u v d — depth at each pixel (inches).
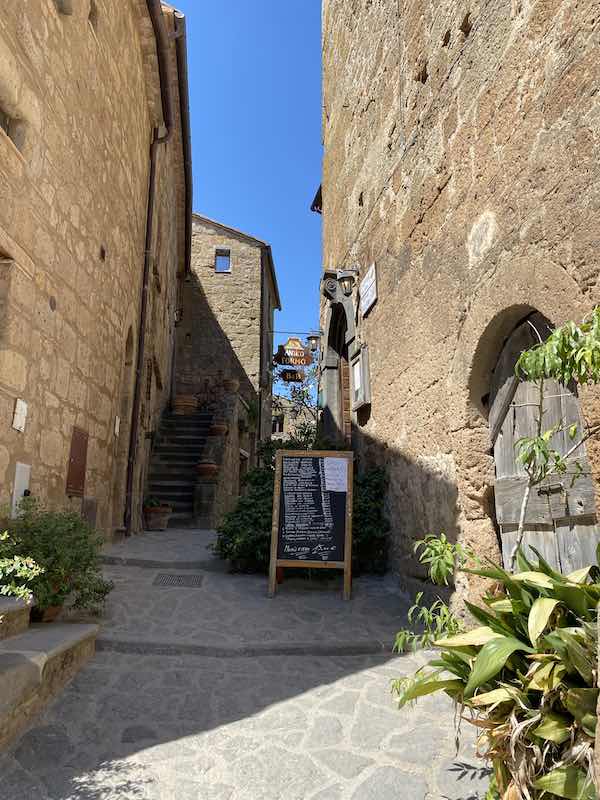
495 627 78.4
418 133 200.1
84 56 206.7
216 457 426.9
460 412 156.1
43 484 181.5
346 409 339.9
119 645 141.7
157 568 230.5
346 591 196.1
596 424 98.2
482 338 146.6
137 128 303.9
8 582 126.6
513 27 136.2
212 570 232.2
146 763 94.2
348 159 310.8
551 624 73.8
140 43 298.2
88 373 227.0
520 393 139.2
